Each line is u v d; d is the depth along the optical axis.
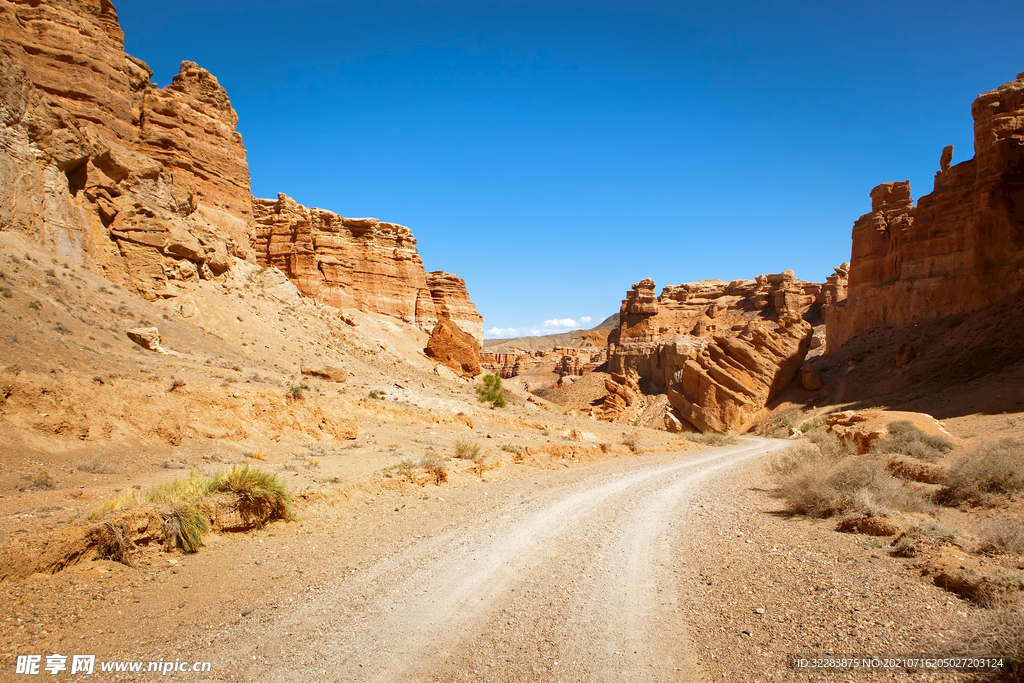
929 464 16.38
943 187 65.19
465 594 9.01
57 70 31.67
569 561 10.69
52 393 14.25
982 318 53.72
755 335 76.12
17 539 7.95
